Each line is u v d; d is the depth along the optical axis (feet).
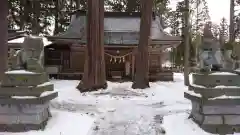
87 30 48.29
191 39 68.23
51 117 23.76
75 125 22.31
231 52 22.22
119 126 22.97
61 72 72.59
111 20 78.43
